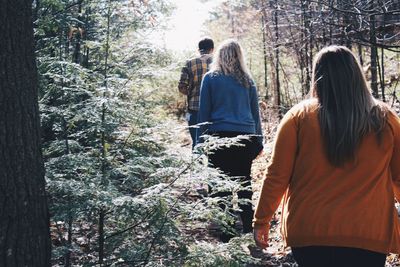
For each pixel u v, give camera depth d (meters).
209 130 5.48
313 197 2.72
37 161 3.06
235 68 5.54
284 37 10.10
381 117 2.75
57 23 4.43
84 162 3.69
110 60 4.25
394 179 2.84
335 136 2.69
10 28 2.92
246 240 3.66
